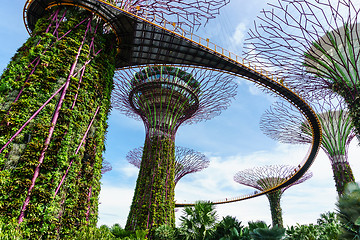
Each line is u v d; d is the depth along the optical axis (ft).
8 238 21.89
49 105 32.09
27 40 37.81
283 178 146.00
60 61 35.76
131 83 94.27
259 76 78.23
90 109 37.22
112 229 61.82
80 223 31.30
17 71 33.09
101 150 38.70
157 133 94.27
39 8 46.11
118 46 52.47
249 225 45.09
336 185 89.71
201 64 75.77
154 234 74.79
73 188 31.50
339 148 93.50
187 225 49.26
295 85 54.85
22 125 29.68
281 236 33.88
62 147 31.22
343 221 23.36
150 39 58.23
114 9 44.01
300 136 105.50
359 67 49.65
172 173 90.43
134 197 86.79
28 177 27.66
